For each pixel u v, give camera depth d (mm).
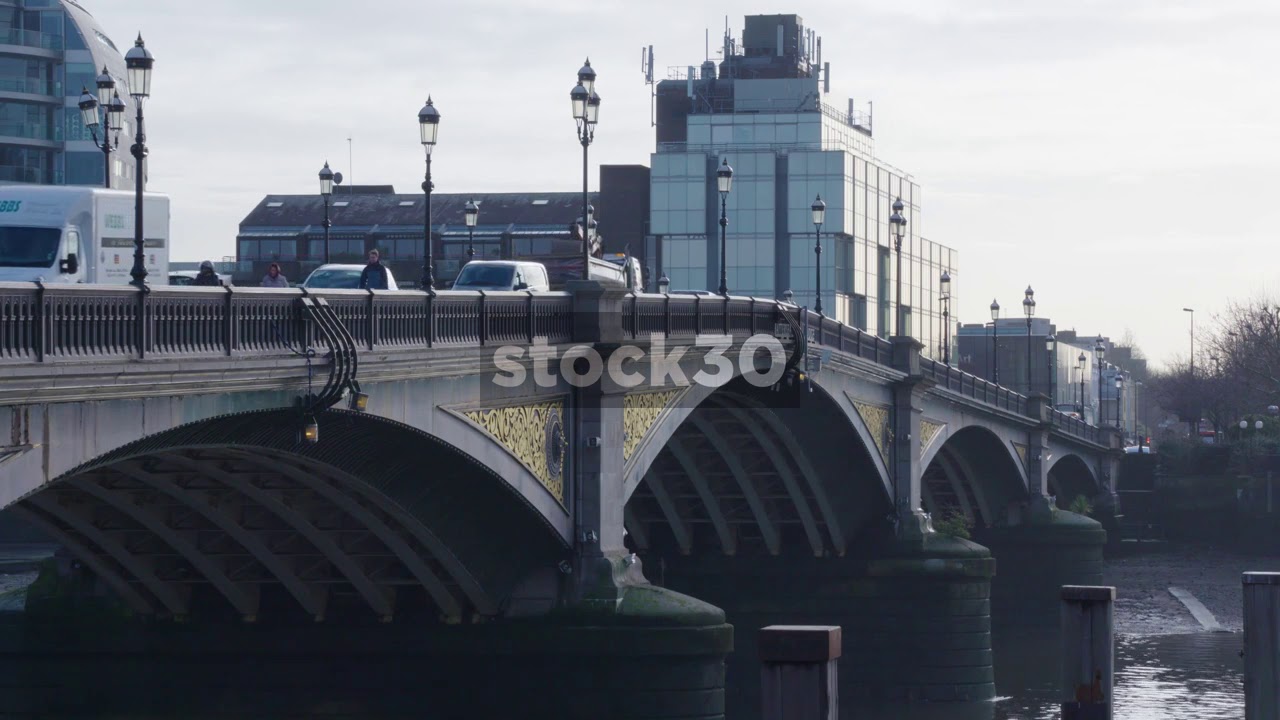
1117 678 141875
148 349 50312
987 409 173625
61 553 85312
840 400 121250
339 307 61250
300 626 84188
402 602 85312
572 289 83188
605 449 84812
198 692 83688
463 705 83500
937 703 133250
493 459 75062
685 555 134375
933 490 194625
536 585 84688
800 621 133750
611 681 83188
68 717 83938
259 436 60500
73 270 79625
